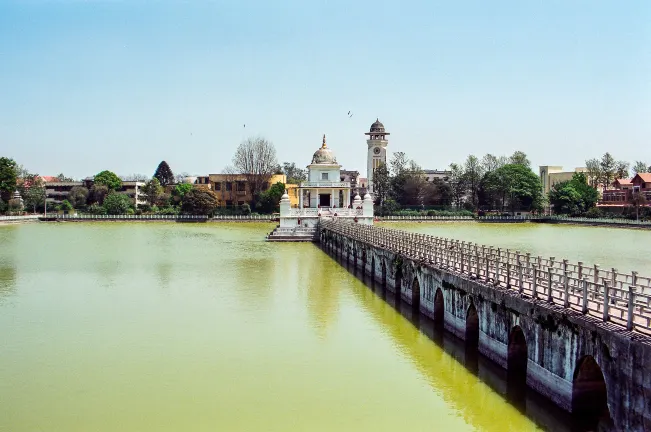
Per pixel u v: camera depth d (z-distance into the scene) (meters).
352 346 36.47
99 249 90.00
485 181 171.62
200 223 153.75
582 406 23.36
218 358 34.66
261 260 76.50
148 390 29.98
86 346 37.25
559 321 24.19
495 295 30.23
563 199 160.38
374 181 182.25
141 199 197.62
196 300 50.41
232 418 26.67
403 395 28.84
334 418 26.48
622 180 162.75
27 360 34.62
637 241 100.94
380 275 56.66
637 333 20.16
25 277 62.94
